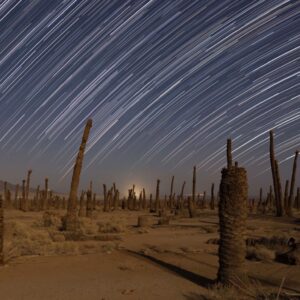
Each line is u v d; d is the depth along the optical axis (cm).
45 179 5569
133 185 6506
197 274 1077
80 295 854
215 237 2100
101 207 6831
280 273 1091
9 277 1025
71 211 2080
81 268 1152
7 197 5619
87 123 2130
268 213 4347
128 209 6338
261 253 1291
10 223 1833
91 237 1903
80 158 2111
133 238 2025
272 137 3525
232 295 827
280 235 1859
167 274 1074
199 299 823
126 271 1113
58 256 1343
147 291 889
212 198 5912
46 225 2508
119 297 839
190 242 1852
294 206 5884
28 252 1388
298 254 1242
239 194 927
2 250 1199
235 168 941
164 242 1850
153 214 4925
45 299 822
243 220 927
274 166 3509
